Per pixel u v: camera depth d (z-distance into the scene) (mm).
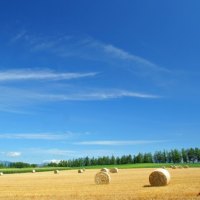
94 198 28125
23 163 189375
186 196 27234
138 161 194125
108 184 42875
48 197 30125
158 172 38906
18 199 29531
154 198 26812
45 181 53906
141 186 37969
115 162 195000
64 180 55250
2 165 184750
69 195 30781
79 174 80750
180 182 41250
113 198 27625
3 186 44812
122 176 61562
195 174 58531
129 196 28344
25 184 47594
